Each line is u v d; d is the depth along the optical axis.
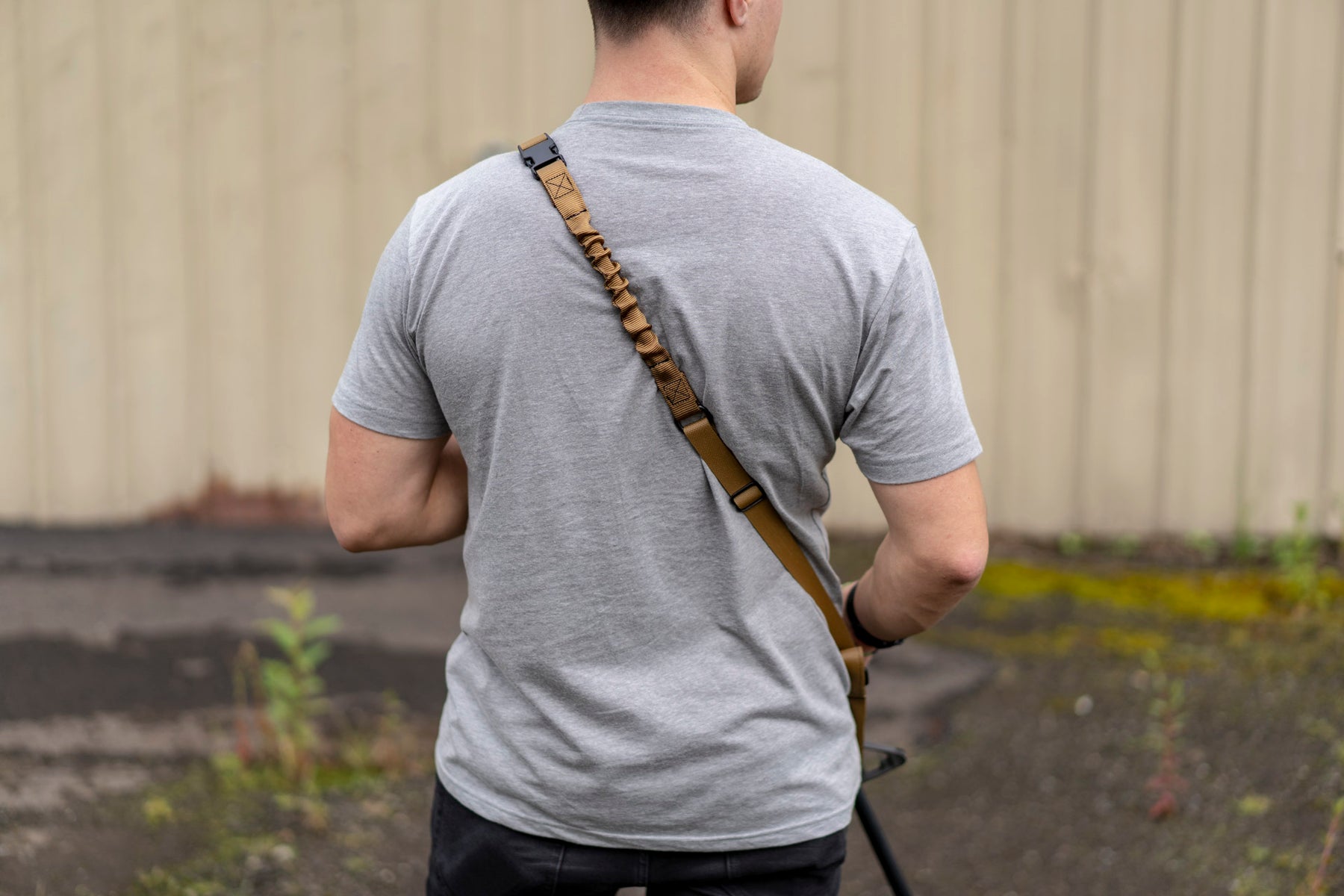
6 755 3.10
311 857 2.80
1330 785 3.02
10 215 4.71
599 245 1.25
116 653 3.78
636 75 1.32
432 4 4.70
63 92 4.66
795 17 4.67
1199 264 4.70
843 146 4.73
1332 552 4.72
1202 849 2.86
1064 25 4.62
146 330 4.82
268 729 3.27
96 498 4.89
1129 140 4.66
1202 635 4.07
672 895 1.39
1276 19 4.55
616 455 1.29
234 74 4.71
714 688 1.33
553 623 1.32
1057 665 3.87
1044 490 4.88
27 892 2.50
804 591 1.37
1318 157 4.61
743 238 1.25
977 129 4.70
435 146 4.77
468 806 1.42
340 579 4.46
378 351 1.37
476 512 1.38
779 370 1.26
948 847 2.99
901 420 1.29
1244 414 4.76
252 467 4.94
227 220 4.79
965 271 4.77
